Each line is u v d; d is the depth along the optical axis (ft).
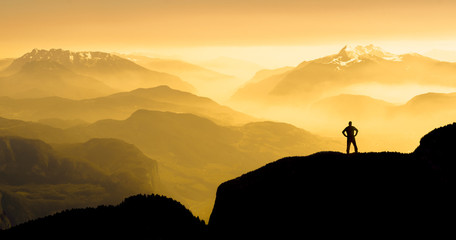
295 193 125.08
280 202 123.54
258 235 113.91
